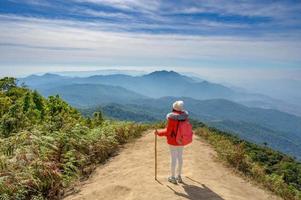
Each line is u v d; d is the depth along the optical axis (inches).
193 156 574.9
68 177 460.8
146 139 765.3
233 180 476.1
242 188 447.5
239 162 560.7
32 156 462.0
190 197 362.3
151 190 384.5
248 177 516.4
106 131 711.7
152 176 447.2
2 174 412.5
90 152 577.0
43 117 890.1
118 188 401.7
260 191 459.8
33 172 424.5
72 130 617.9
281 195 482.3
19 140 539.5
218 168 521.7
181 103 409.4
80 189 437.1
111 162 565.3
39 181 416.2
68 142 567.2
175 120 406.9
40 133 577.9
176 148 411.5
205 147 685.9
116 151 644.7
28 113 872.9
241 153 580.7
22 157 455.8
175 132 406.9
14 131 704.4
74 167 488.7
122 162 556.1
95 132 665.0
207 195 374.0
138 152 629.0
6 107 885.2
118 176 471.2
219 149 639.8
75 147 571.5
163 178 432.8
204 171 485.4
